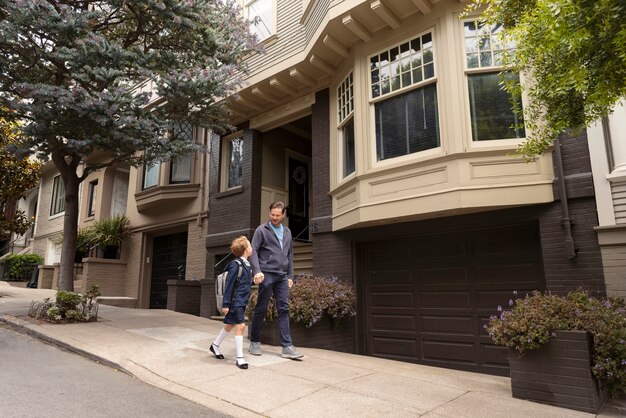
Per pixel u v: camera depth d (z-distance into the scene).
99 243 14.09
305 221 12.39
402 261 8.02
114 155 8.17
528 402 4.33
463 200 6.44
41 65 7.78
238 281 5.35
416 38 7.49
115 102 6.89
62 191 19.83
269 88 9.91
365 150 7.75
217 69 8.21
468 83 6.86
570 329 4.36
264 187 11.13
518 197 6.26
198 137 12.48
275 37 9.55
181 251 13.22
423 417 3.83
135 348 5.93
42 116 6.89
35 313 7.85
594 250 5.84
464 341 7.14
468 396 4.47
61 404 3.83
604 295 5.66
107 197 16.53
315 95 9.62
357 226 8.06
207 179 12.18
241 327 5.28
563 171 6.19
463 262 7.36
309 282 7.54
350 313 7.55
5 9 6.78
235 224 10.86
